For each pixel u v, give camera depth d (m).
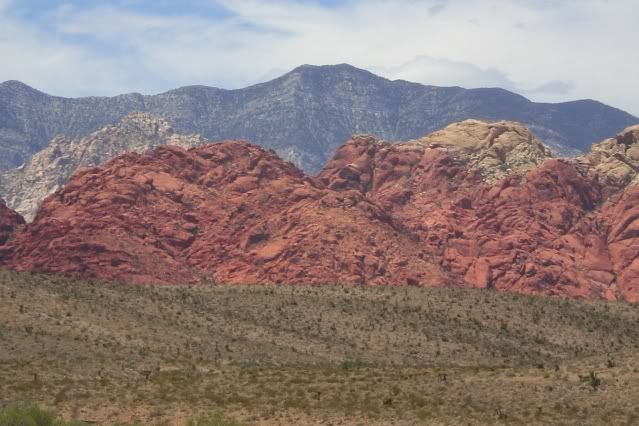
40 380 139.25
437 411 122.19
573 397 123.06
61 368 147.88
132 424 118.75
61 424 106.69
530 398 124.31
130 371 151.12
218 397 131.25
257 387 135.50
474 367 145.00
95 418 123.75
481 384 130.88
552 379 129.88
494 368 141.88
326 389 133.00
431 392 129.12
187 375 145.38
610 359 136.75
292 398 129.75
